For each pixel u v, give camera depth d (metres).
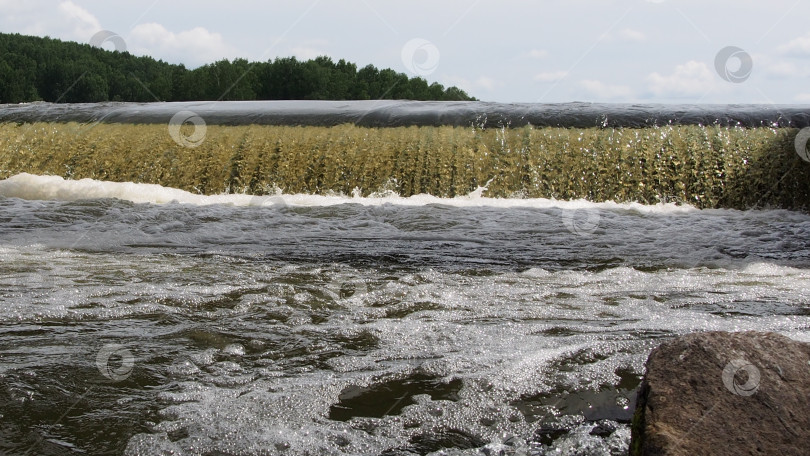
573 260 7.10
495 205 10.44
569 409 3.38
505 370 3.83
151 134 12.38
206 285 5.75
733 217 9.92
